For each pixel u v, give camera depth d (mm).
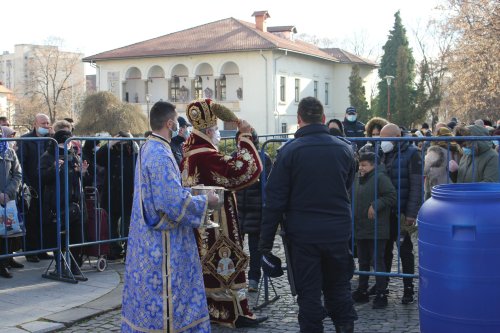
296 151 4348
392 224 5891
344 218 4383
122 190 7613
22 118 61594
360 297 5957
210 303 5340
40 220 6918
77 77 70750
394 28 51906
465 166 6234
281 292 6391
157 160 3898
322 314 4359
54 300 6000
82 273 7145
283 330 5203
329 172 4336
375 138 5668
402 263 5867
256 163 5180
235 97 43625
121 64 45344
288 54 43500
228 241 5277
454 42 34656
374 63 57594
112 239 7387
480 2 28062
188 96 44469
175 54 43031
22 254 6648
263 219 4469
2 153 6711
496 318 3730
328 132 4484
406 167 5801
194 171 5238
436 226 3852
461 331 3775
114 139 7426
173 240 3943
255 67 41469
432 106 41625
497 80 27250
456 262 3762
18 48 95750
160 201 3848
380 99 51812
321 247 4316
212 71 43969
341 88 52969
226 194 5320
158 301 3873
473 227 3721
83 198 7109
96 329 5223
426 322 3971
